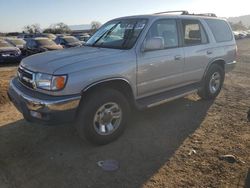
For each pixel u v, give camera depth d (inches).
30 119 169.6
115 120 182.9
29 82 173.2
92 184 141.1
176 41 222.5
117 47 197.2
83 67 164.9
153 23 203.9
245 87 338.3
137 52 190.2
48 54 191.6
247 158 163.2
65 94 159.5
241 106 258.4
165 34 213.5
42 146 180.2
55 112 158.1
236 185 138.3
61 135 195.5
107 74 172.2
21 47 839.7
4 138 191.0
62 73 158.6
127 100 194.9
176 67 219.9
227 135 195.5
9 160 163.6
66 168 155.3
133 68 186.7
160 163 159.5
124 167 156.0
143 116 231.5
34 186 139.9
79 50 198.1
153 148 177.3
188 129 206.2
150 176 147.1
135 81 190.4
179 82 229.0
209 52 252.8
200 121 221.6
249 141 185.3
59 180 144.6
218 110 247.0
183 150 174.2
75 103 161.6
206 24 256.4
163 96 214.7
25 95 168.2
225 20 285.1
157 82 206.8
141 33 196.2
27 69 176.4
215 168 153.2
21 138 191.2
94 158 165.5
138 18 212.7
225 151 171.8
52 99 158.1
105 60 174.7
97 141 176.2
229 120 223.5
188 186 138.2
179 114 236.5
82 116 168.1
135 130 203.9
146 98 206.5
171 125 213.6
